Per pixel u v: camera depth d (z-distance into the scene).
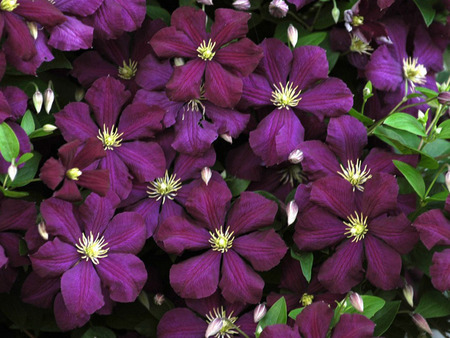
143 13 0.67
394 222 0.65
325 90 0.66
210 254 0.65
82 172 0.62
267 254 0.64
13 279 0.64
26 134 0.62
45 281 0.65
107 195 0.63
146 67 0.66
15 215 0.62
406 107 0.67
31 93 0.67
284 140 0.65
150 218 0.66
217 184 0.65
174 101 0.64
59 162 0.60
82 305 0.62
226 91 0.64
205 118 0.67
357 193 0.67
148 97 0.65
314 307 0.61
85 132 0.64
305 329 0.61
